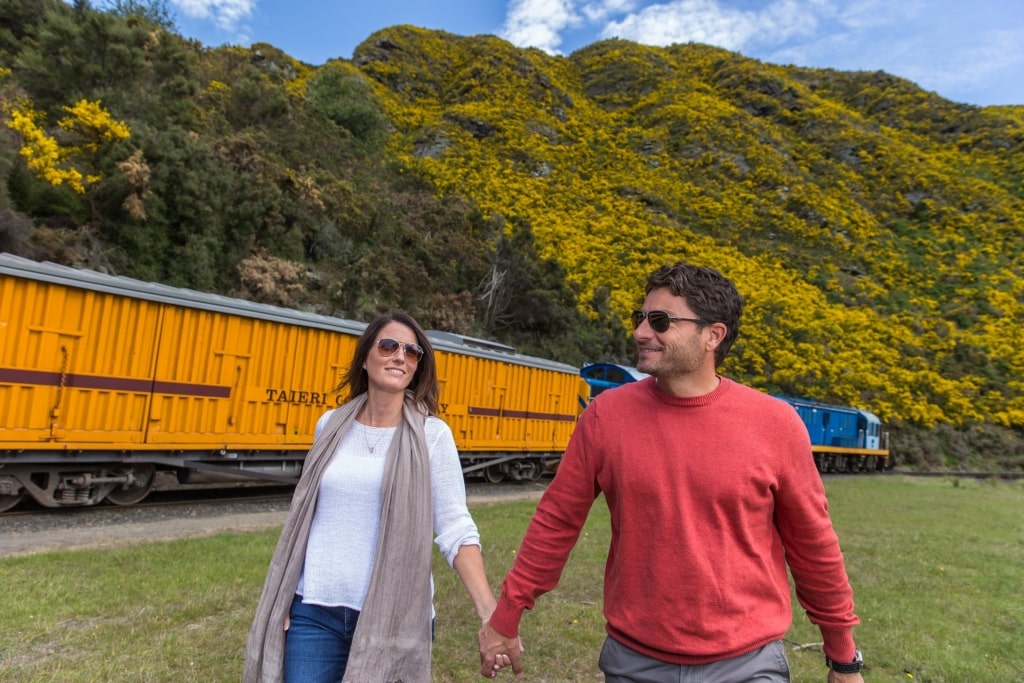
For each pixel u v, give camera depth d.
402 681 2.06
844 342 46.00
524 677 4.21
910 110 98.88
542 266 37.19
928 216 69.75
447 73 86.19
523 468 17.48
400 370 2.29
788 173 73.06
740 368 40.53
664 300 2.01
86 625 4.44
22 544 6.88
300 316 11.20
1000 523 13.24
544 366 17.61
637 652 1.92
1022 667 4.93
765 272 54.00
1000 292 55.47
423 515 2.17
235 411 10.19
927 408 41.56
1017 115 93.81
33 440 7.99
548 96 81.50
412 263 29.52
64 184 19.52
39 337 8.03
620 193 65.25
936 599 6.70
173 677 3.74
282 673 2.08
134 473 9.52
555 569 2.15
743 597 1.87
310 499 2.20
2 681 3.51
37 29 26.41
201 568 5.93
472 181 55.66
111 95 23.77
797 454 1.97
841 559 2.00
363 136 45.22
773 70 106.00
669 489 1.92
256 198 24.70
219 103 32.28
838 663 2.01
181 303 9.48
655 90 93.75
